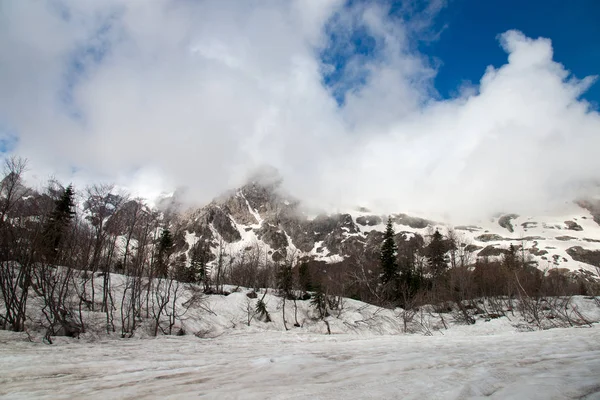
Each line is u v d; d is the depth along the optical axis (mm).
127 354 18719
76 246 34062
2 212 25719
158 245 40906
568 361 10297
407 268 65000
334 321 43812
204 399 7398
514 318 45594
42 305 30438
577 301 50344
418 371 9492
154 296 39375
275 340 30000
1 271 26109
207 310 40000
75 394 8641
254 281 58688
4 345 21188
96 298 35375
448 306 53938
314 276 58969
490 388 7301
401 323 45875
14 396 8711
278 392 7633
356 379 8875
